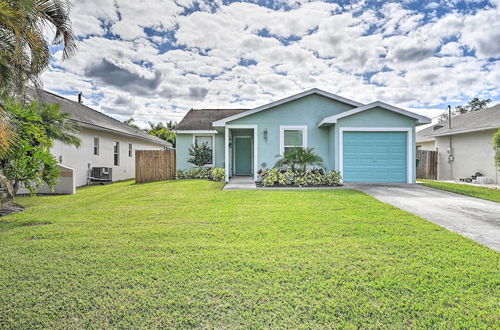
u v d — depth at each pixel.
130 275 3.13
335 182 10.84
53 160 7.80
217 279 3.03
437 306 2.53
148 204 7.54
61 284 2.94
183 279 3.04
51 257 3.65
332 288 2.83
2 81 5.11
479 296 2.67
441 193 8.86
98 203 7.95
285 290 2.80
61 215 6.29
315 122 12.53
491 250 3.82
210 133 17.22
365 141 11.63
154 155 15.20
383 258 3.56
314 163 11.73
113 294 2.74
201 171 16.31
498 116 14.48
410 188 10.00
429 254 3.69
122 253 3.79
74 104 16.83
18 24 4.54
